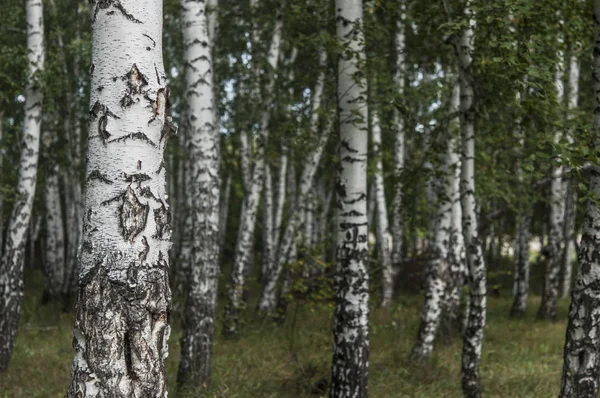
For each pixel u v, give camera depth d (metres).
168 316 2.91
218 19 12.03
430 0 6.96
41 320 13.62
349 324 6.06
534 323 13.87
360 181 6.11
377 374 8.23
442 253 9.37
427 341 9.15
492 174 9.20
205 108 7.52
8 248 8.89
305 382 7.62
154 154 2.92
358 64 6.02
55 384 8.03
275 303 14.59
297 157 13.78
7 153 17.70
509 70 5.93
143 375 2.77
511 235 17.03
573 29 6.77
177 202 22.38
